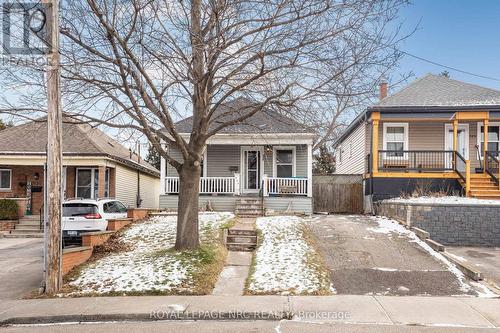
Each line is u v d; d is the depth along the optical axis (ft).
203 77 32.99
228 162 70.23
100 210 47.78
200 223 49.39
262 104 33.94
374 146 63.00
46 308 26.13
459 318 24.00
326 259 37.17
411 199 55.11
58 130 30.48
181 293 29.27
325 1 31.14
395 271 33.83
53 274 29.96
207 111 37.06
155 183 106.22
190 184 37.91
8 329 23.38
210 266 34.42
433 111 62.28
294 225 48.60
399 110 62.39
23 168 71.56
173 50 33.04
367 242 42.29
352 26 32.09
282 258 36.81
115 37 32.01
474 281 31.63
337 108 35.60
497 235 46.93
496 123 66.74
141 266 34.04
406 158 66.95
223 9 32.32
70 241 46.06
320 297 28.30
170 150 68.54
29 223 64.85
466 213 47.60
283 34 32.30
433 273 33.35
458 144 67.31
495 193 57.26
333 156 134.82
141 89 33.37
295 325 23.18
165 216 56.70
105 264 35.29
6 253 47.01
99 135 83.61
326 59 32.55
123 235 45.16
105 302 27.27
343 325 22.98
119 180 76.13
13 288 31.81
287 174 69.92
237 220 53.57
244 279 32.94
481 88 68.90
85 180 72.38
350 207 70.69
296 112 35.42
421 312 25.04
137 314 24.73
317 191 71.31
